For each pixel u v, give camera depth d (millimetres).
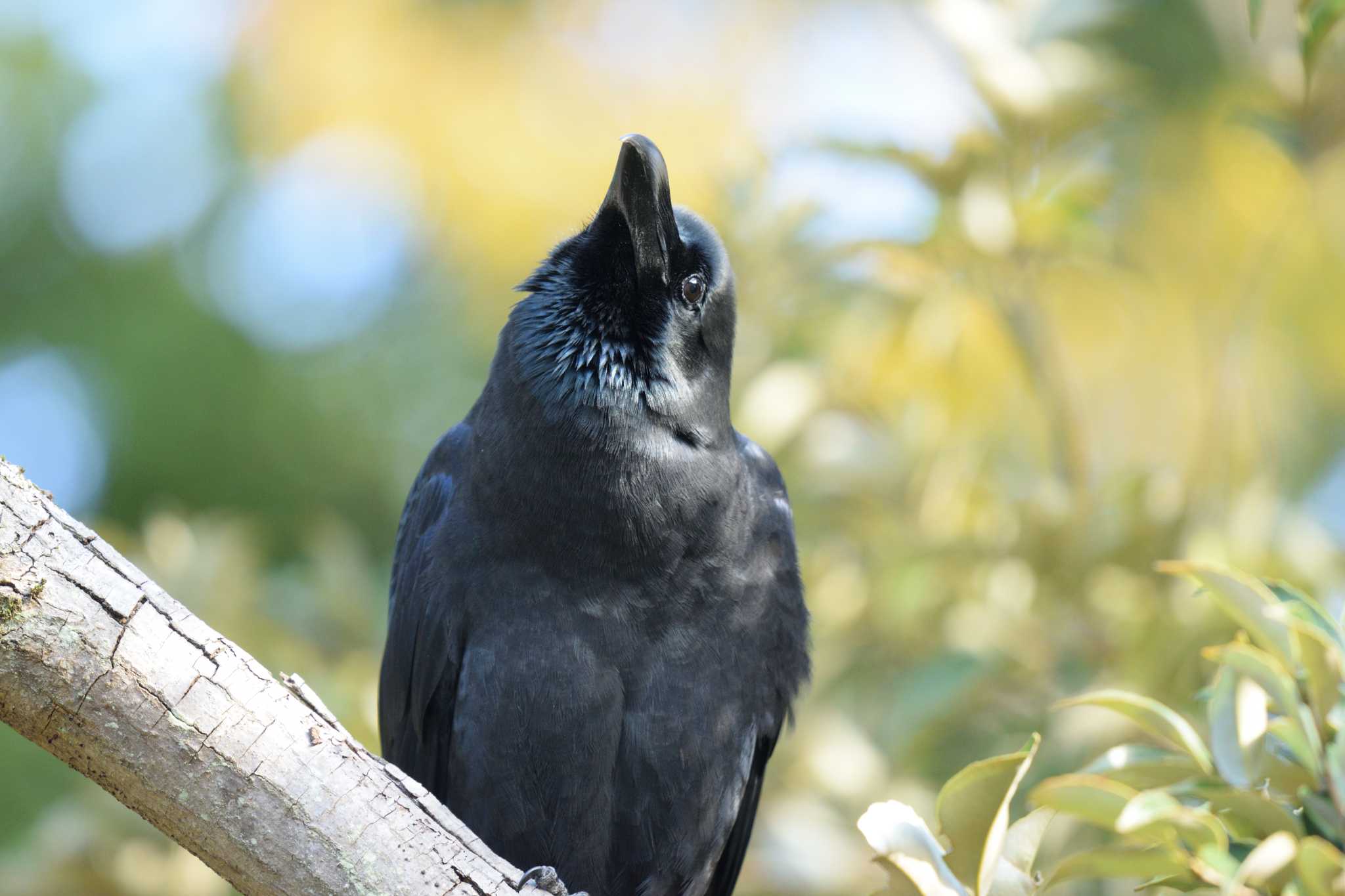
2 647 4492
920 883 4621
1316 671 4598
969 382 10352
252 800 4785
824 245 9719
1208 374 12070
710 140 16047
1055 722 8852
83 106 16328
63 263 15773
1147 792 4246
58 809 9805
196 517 12039
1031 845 4902
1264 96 9438
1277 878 4320
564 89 16141
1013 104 9477
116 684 4625
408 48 15977
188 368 15523
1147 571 9031
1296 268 12555
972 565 9320
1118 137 11648
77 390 15375
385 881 4918
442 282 16250
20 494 4574
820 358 10078
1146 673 8508
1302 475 13461
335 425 15766
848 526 9859
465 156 15984
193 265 16031
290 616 10547
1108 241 9922
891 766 9492
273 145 16359
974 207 9555
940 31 9711
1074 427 9688
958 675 8836
